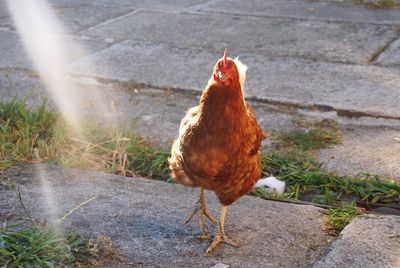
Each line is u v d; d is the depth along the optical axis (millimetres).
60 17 4301
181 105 3062
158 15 4324
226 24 4102
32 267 1960
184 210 2287
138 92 3182
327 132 2828
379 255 2066
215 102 1975
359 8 4414
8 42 3811
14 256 1981
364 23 4059
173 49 3666
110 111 2998
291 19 4184
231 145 1993
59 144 2686
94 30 4016
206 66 3412
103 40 3826
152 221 2217
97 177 2492
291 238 2164
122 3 4637
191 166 2041
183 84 3227
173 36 3885
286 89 3156
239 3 4605
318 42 3730
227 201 2098
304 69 3357
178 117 2955
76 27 4078
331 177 2521
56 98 3107
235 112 1988
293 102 3041
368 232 2172
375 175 2523
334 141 2771
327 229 2223
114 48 3686
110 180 2479
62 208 2264
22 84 3246
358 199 2459
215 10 4426
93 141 2725
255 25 4070
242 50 3623
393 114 2928
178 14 4348
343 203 2418
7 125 2766
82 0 4723
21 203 2199
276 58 3494
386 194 2465
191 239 2141
